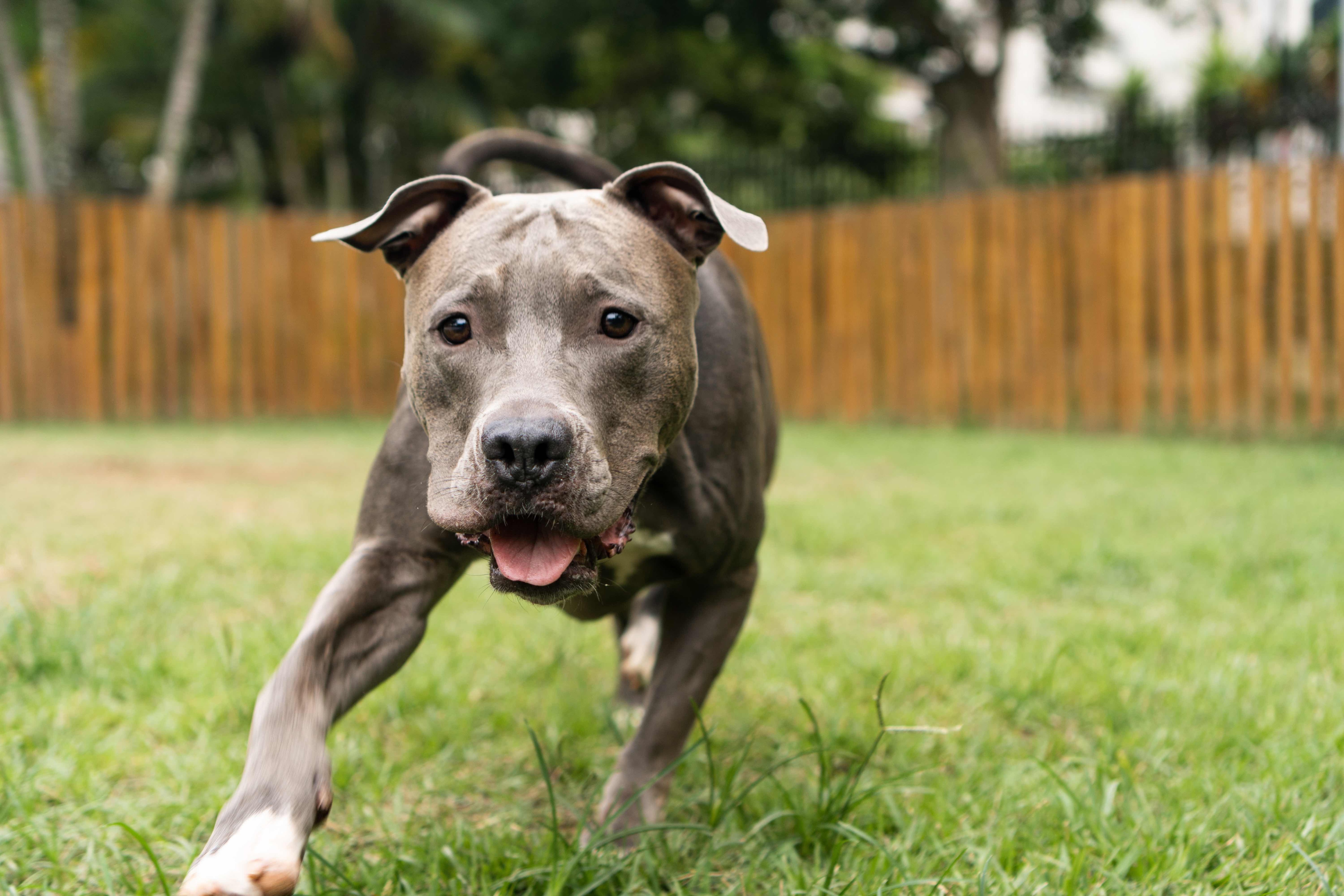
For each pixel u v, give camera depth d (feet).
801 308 42.80
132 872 7.68
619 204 8.20
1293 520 20.47
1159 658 12.96
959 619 14.82
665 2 63.98
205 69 78.79
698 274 9.32
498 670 12.82
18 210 41.19
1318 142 51.70
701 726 8.86
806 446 35.06
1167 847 7.95
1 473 28.14
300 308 44.47
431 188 8.26
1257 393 34.22
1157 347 36.17
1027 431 38.55
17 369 41.57
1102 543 18.30
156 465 30.35
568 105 89.20
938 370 40.22
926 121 73.05
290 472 29.58
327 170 93.56
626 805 7.86
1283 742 9.95
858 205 62.23
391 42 83.15
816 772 9.91
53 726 10.36
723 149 90.02
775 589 16.63
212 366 43.47
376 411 45.75
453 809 9.17
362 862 7.93
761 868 7.98
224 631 12.35
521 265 7.44
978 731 10.75
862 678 12.23
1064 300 37.68
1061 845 8.00
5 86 75.31
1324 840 8.07
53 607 14.46
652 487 8.34
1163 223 35.58
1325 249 33.40
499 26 75.36
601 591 9.11
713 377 8.79
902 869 7.74
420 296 7.95
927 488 26.37
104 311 42.39
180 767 9.50
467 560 8.20
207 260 43.24
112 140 90.27
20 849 8.10
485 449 6.73
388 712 11.19
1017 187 58.49
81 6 74.84
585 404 7.22
